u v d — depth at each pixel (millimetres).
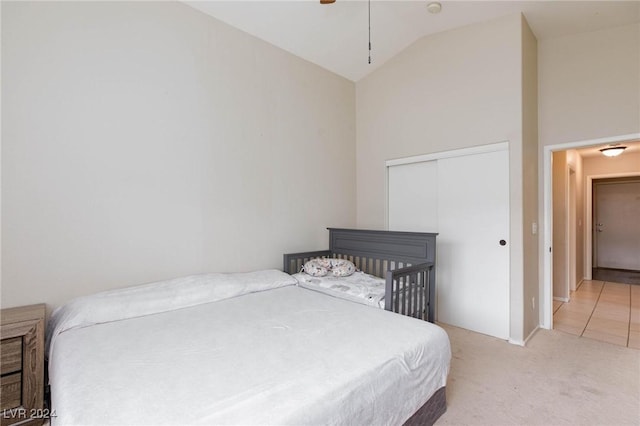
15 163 1859
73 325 1776
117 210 2238
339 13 2918
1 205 1822
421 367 1585
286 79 3357
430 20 3119
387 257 3193
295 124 3451
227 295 2428
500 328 2971
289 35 3135
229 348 1548
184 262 2580
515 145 2850
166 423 987
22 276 1889
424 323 1908
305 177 3564
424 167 3590
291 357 1451
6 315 1711
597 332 3127
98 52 2152
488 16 2959
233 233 2904
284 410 1057
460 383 2164
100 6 2160
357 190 4246
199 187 2668
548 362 2475
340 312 2109
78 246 2082
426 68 3482
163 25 2457
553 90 3201
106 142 2189
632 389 2084
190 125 2609
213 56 2760
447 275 3359
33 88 1915
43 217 1954
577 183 5062
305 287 2973
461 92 3205
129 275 2295
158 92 2434
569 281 4570
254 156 3068
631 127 2795
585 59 3029
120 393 1150
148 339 1650
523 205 2850
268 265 3197
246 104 3000
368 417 1252
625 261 6676
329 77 3857
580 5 2664
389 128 3857
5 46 1826
